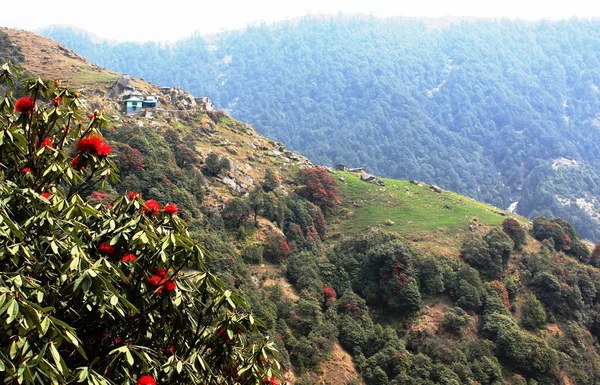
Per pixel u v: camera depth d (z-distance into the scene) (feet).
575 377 186.91
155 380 31.30
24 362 24.61
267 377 34.35
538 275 226.17
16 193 31.81
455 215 295.07
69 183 36.11
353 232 271.28
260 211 245.45
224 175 265.75
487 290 215.51
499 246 234.58
